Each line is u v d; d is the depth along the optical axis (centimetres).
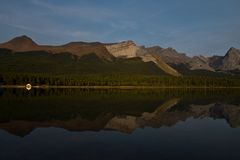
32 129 4519
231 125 5084
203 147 3372
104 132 4328
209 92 18738
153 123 5306
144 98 12188
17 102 9212
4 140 3697
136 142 3622
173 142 3628
